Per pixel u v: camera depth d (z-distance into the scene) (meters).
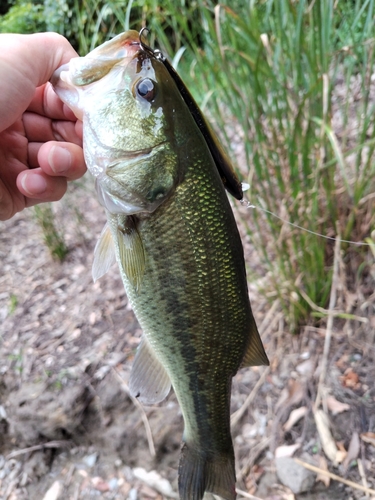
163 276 0.24
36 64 0.28
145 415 0.49
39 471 0.51
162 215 0.23
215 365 0.27
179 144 0.23
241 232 0.58
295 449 0.43
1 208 0.35
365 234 0.47
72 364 0.54
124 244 0.23
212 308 0.25
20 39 0.28
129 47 0.23
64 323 0.60
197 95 0.48
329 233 0.50
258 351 0.28
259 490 0.42
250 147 0.45
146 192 0.23
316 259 0.46
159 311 0.24
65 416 0.50
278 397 0.47
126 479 0.48
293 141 0.41
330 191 0.45
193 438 0.29
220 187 0.24
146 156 0.22
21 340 0.59
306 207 0.44
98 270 0.26
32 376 0.54
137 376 0.28
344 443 0.42
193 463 0.29
